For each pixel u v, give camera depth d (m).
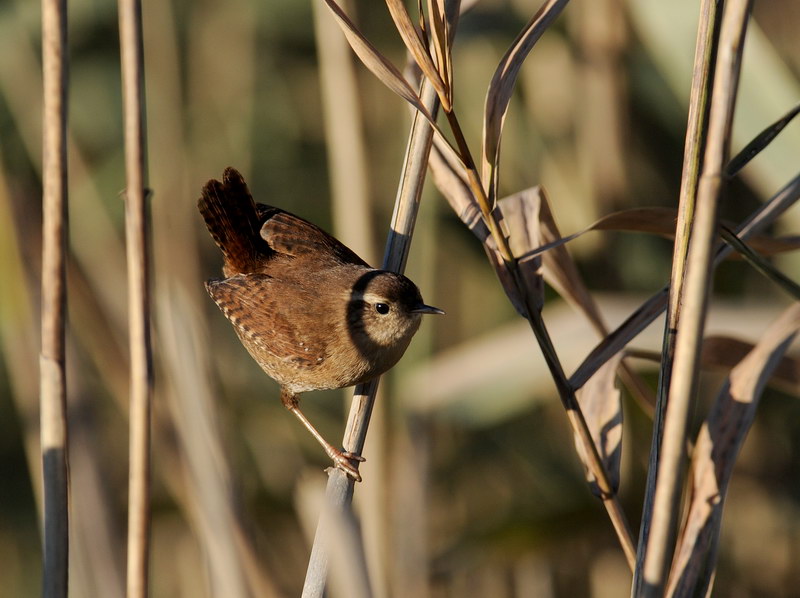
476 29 10.63
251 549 6.25
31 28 11.27
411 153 6.34
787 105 7.53
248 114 12.55
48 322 5.01
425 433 8.97
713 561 5.28
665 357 5.13
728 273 10.52
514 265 5.40
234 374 11.73
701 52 5.00
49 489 4.99
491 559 9.17
